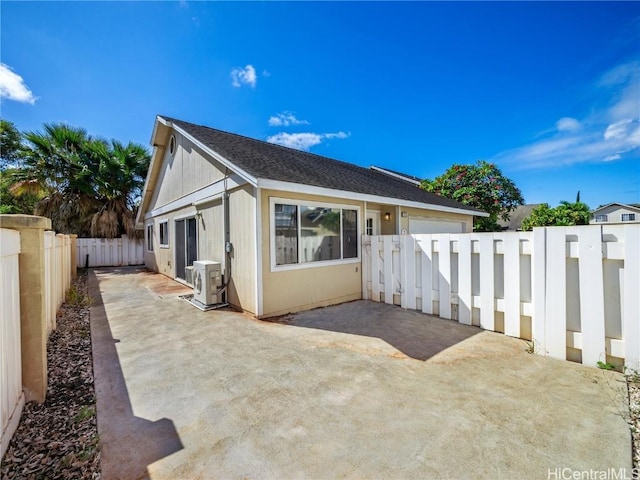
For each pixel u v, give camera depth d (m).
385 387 2.74
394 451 1.88
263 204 5.26
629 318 2.92
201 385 2.83
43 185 13.39
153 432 2.11
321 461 1.80
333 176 7.52
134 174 15.42
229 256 6.18
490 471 1.70
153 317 5.35
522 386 2.72
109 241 14.79
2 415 1.83
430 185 21.23
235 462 1.80
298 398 2.56
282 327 4.71
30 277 2.41
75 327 4.74
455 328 4.49
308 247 5.93
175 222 9.65
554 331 3.36
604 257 3.05
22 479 1.66
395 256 6.05
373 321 4.94
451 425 2.14
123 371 3.16
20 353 2.32
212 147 6.25
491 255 4.33
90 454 1.87
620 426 2.10
